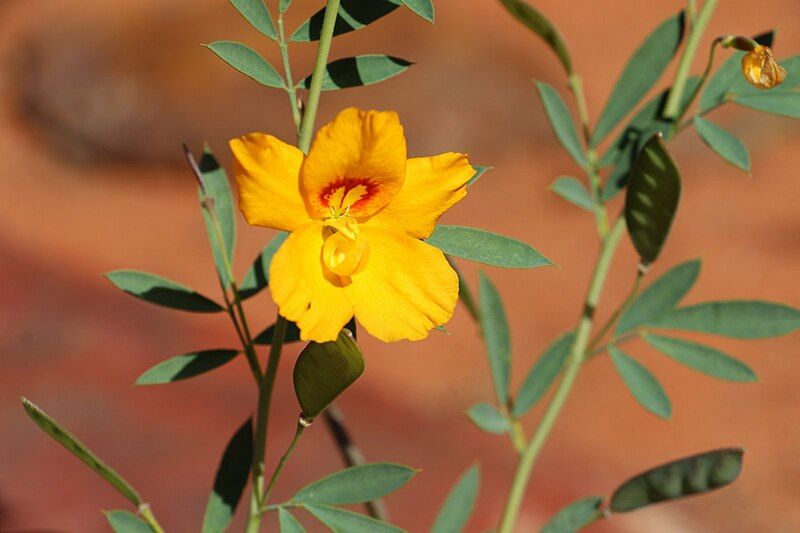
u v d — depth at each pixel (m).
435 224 0.40
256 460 0.43
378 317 0.40
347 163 0.40
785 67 0.47
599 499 0.47
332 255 0.40
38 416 0.41
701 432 1.04
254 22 0.42
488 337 0.50
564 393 0.49
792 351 1.13
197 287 1.20
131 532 0.44
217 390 0.72
